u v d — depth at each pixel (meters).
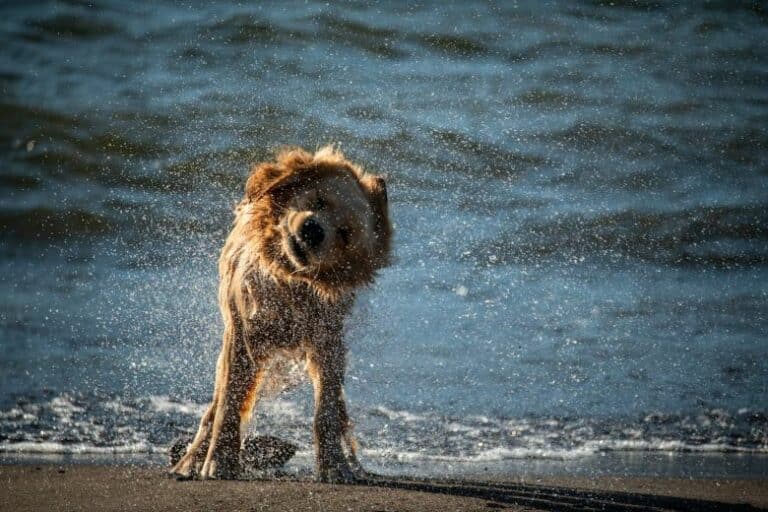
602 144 35.91
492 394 19.97
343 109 37.47
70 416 18.38
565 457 16.97
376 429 18.06
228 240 15.22
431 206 30.31
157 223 29.88
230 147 34.59
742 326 24.03
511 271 26.52
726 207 31.47
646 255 28.31
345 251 13.59
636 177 33.50
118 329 23.17
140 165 33.59
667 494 14.55
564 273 26.72
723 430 18.70
